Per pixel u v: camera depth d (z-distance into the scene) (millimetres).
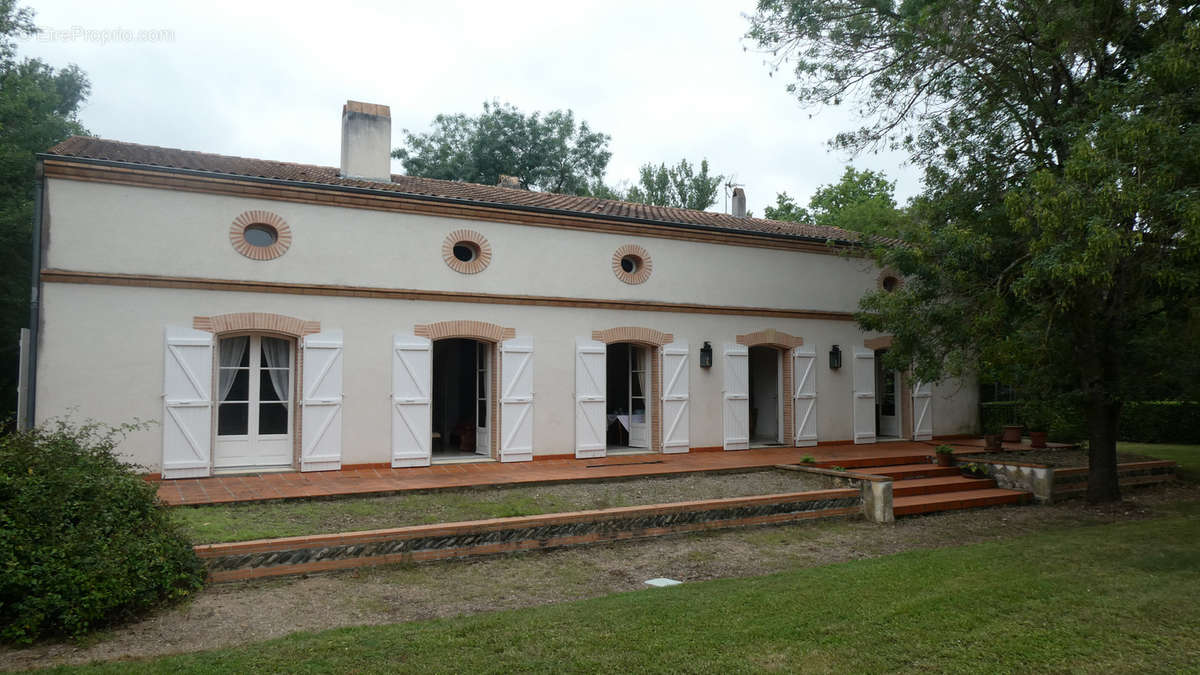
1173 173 8734
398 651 5691
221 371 12562
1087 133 10742
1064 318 12039
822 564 9211
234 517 9297
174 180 11844
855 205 36719
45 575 6078
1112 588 7578
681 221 16422
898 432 19328
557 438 14688
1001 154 12953
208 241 12086
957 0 12180
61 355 11156
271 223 12508
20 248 19797
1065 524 12000
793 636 6109
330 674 5262
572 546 9641
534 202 15836
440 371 16875
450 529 8859
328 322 12852
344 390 12914
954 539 10789
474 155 35031
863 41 14109
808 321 17703
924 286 12742
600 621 6422
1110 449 13719
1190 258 9219
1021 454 16906
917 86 13547
